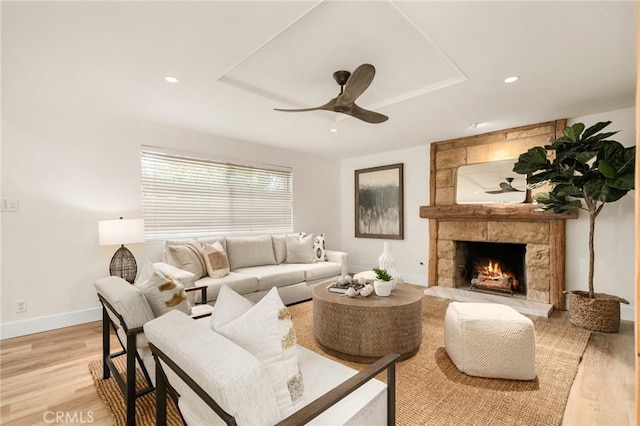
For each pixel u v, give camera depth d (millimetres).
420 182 4848
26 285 2840
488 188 4078
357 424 1117
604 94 2811
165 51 2059
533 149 3080
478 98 2904
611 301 2850
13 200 2783
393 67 2412
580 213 3475
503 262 4312
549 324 3059
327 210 5727
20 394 1894
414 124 3715
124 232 3027
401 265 5102
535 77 2461
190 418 1110
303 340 2717
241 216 4484
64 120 3025
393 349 2285
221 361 867
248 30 1824
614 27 1790
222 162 4258
